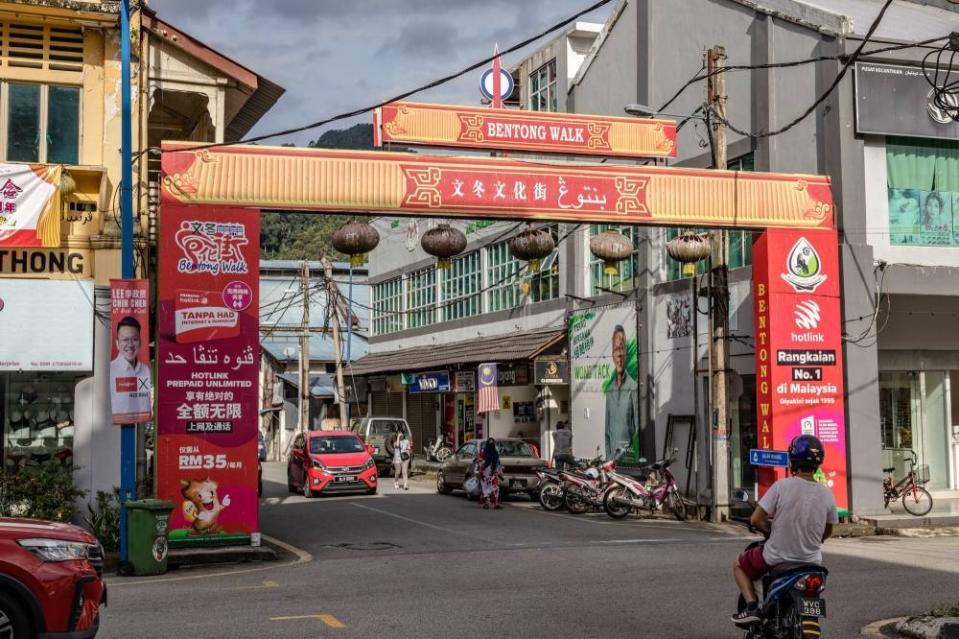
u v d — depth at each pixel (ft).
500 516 68.85
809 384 61.46
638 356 83.82
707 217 60.59
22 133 52.90
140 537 44.11
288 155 52.95
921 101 65.67
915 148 67.62
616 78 88.89
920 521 60.80
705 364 74.38
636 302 84.48
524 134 57.11
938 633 27.66
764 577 22.79
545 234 57.11
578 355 94.89
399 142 55.06
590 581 38.65
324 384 165.07
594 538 55.11
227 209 51.70
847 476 62.85
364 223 53.72
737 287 72.69
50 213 50.65
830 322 62.34
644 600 34.19
